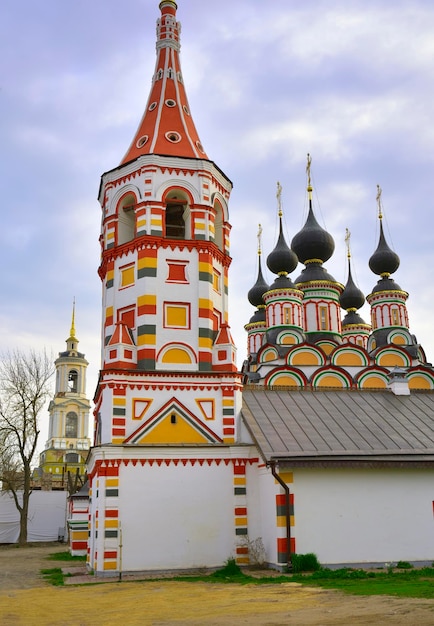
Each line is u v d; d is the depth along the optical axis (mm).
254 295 63219
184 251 30797
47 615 16594
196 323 30016
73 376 110625
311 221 56375
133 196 31688
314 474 25531
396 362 49344
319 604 16516
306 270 55250
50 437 105812
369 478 26000
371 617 14148
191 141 33312
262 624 14047
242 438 28828
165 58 36062
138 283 30141
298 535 24766
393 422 29922
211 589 20703
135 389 28359
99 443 29156
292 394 32375
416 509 26094
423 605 15211
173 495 27062
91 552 29031
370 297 54969
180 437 28219
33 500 57188
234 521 27297
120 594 20344
